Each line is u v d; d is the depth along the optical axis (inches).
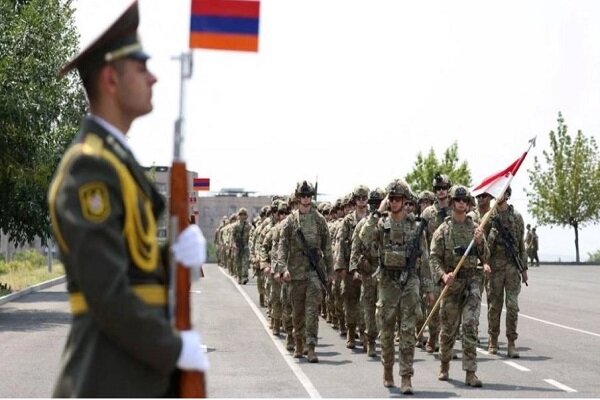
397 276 1097.4
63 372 305.0
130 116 321.4
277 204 1936.5
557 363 1332.4
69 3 2324.1
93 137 305.4
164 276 317.7
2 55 2137.1
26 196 2358.5
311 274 1362.0
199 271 315.0
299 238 1360.7
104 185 295.9
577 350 1481.3
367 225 1362.0
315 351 1485.0
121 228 300.2
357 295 1541.6
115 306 286.0
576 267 5442.9
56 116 2373.3
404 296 1091.9
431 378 1199.6
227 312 2185.0
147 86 321.4
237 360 1343.5
